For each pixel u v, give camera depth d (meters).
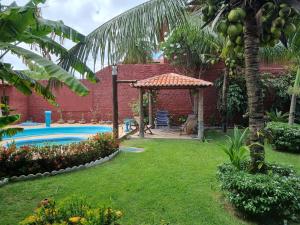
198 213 5.59
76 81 5.18
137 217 5.40
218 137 14.70
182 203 6.04
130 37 5.23
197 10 5.63
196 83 13.72
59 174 8.11
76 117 20.52
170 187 6.98
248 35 4.70
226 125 16.53
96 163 9.25
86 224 3.21
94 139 10.02
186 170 8.49
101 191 6.70
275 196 4.91
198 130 14.31
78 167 8.58
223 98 16.17
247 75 5.04
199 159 9.91
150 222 5.21
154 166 8.98
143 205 5.93
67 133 18.11
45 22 6.54
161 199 6.24
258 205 5.02
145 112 18.42
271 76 17.62
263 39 4.42
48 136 16.27
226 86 16.00
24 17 5.24
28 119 20.81
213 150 11.45
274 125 12.20
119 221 5.21
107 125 18.83
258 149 5.40
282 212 5.05
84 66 5.79
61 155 8.45
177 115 19.27
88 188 6.91
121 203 6.02
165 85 13.82
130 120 18.03
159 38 5.23
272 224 5.20
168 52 16.88
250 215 5.37
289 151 11.70
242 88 17.25
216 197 6.36
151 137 14.70
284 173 5.82
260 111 5.19
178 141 13.55
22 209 5.71
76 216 3.38
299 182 5.25
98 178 7.70
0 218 5.30
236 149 6.33
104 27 5.46
